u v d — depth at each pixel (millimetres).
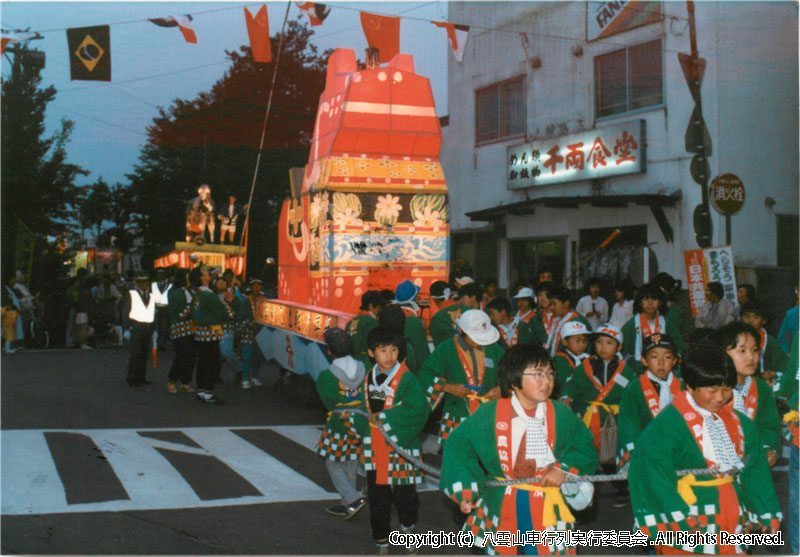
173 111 26297
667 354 4781
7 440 7449
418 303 8977
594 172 14484
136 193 29000
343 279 9594
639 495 3496
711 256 11016
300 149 26266
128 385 11406
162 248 28406
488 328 5508
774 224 13273
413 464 4797
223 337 11375
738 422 3557
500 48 16875
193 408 9789
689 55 12688
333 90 10273
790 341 8070
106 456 7016
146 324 11352
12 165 23547
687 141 12867
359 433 5008
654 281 8234
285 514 5668
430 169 10039
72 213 28188
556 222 15570
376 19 8492
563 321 7910
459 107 18234
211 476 6594
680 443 3420
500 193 17031
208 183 26484
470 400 5539
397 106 9805
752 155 13031
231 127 26391
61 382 11633
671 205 13250
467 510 3264
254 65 25547
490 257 17438
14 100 23297
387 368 4816
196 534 5164
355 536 5250
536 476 3291
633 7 13758
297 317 10023
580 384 5566
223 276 12984
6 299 16328
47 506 5602
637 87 13992
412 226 9930
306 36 25531
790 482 4273
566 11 15234
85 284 17688
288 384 11711
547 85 15789
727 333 4422
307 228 10656
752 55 13016
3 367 13289
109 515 5465
